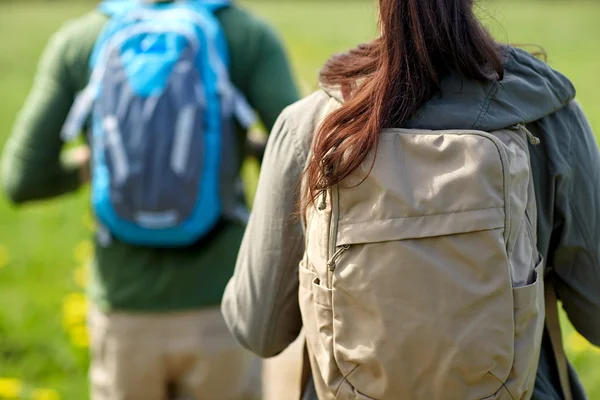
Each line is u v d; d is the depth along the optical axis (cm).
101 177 336
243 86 354
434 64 220
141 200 330
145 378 363
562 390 244
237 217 352
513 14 2741
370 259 212
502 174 206
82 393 510
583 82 1593
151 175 330
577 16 2694
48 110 357
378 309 211
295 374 309
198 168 333
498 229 206
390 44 218
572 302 244
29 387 510
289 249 240
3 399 469
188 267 352
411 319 209
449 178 206
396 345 211
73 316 571
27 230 838
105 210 337
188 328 356
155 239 339
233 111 342
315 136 221
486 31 222
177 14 346
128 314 356
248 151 372
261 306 247
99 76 339
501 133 217
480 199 205
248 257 249
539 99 220
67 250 780
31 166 361
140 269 352
